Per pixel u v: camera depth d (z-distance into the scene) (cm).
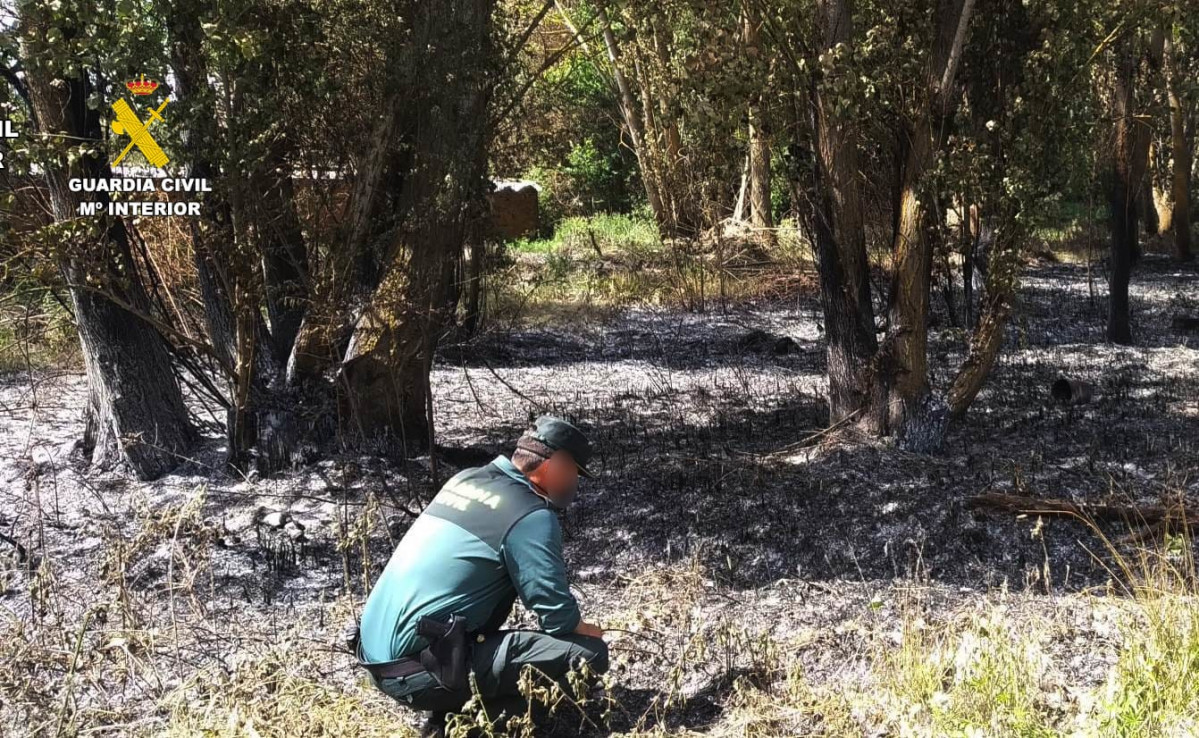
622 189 2464
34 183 619
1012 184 655
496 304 1205
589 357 1100
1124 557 528
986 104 671
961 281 1294
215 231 595
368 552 548
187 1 535
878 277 973
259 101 567
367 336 641
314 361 648
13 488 626
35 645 443
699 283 1546
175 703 397
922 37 649
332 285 636
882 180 734
